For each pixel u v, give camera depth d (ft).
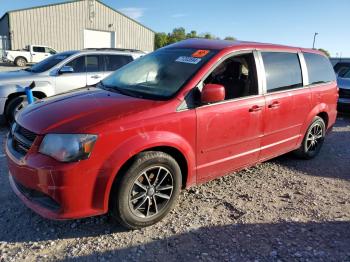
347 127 29.19
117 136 10.40
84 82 26.76
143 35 133.90
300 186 15.76
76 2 117.39
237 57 14.24
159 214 11.83
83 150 9.95
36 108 12.04
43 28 113.50
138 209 11.37
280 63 16.12
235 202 13.78
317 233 11.84
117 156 10.34
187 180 12.50
